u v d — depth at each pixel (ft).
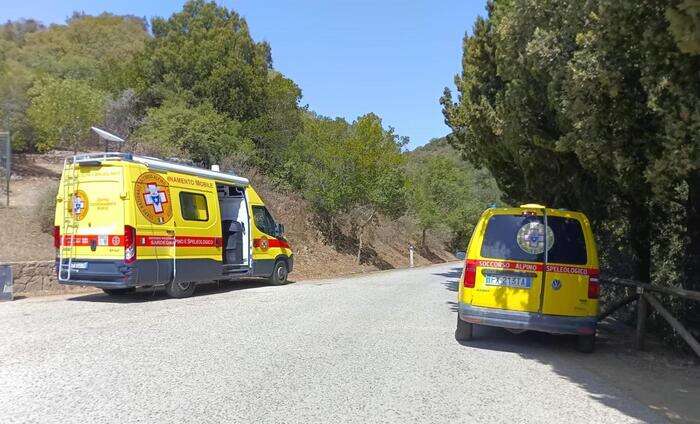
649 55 21.76
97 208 39.34
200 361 23.54
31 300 41.19
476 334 32.91
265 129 99.04
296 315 35.96
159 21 111.24
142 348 25.52
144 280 39.55
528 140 37.60
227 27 106.11
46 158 83.82
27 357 23.50
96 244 39.11
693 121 20.43
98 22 208.44
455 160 199.00
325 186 97.76
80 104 79.46
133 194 39.04
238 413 17.54
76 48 179.32
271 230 56.34
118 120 89.92
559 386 22.50
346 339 29.17
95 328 29.81
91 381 20.40
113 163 39.09
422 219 152.35
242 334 29.27
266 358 24.47
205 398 18.88
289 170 99.35
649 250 34.37
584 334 27.48
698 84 20.99
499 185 53.26
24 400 18.24
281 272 57.72
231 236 51.21
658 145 25.22
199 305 39.17
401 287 58.44
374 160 97.86
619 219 39.06
